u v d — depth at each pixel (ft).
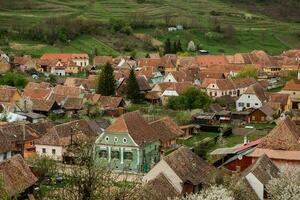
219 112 486.79
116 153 319.47
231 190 207.21
